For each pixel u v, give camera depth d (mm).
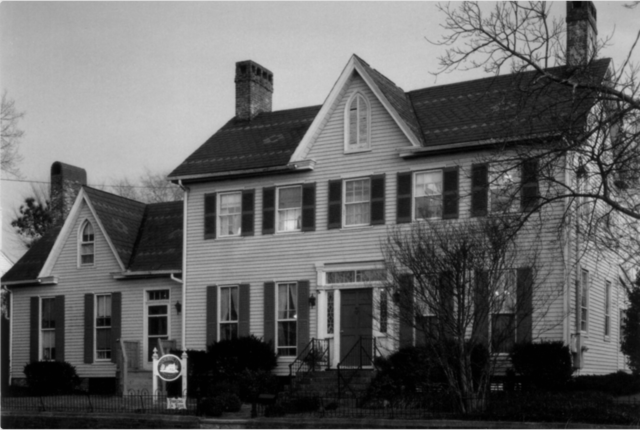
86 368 36000
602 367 30422
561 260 26641
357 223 31141
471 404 21672
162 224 37875
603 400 21641
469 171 28922
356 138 31453
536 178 21188
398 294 23359
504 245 22562
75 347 36500
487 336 23297
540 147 21281
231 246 33344
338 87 31625
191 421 23203
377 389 25281
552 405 20812
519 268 23656
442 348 22188
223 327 33219
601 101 20031
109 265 36281
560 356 25516
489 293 22172
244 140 35219
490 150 28531
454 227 24359
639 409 20625
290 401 24594
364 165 31109
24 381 37344
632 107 19141
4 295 52656
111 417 24031
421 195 29984
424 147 29594
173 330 34719
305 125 34656
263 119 36469
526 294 23469
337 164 31625
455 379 22516
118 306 35844
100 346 36156
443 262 22312
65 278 37219
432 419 21297
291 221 32500
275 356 31297
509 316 23922
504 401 21609
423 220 28453
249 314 32562
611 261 31812
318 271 31375
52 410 25656
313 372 29188
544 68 20703
